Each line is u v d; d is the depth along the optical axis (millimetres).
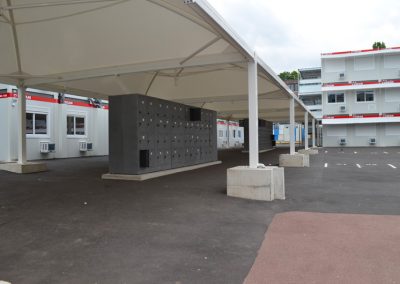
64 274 4051
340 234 5523
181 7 7711
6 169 14508
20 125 14508
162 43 10438
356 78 41438
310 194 9039
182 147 14789
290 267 4230
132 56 11398
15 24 10609
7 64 12703
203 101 19547
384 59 40625
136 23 9875
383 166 16547
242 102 24266
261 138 34219
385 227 5875
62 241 5250
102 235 5535
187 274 4043
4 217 6648
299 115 34188
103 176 12086
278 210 7227
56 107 22297
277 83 12938
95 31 10609
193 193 9109
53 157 22062
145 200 8211
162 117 13258
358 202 7977
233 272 4098
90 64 12297
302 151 24953
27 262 4430
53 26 10617
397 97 40500
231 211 7133
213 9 6375
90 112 25000
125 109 11906
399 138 40594
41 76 13250
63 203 7906
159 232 5691
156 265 4309
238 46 7957
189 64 10547
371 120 40656
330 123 42156
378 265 4258
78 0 8609
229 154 28953
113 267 4254
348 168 15719
